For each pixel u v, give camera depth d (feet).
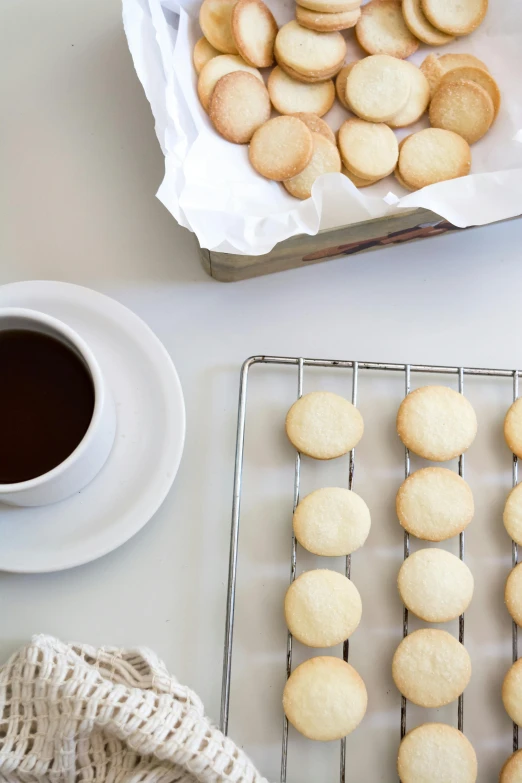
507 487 2.04
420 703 1.92
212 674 1.96
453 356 2.09
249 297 2.08
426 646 1.93
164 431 1.92
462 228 2.02
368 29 2.01
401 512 1.97
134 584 1.98
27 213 2.09
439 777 1.88
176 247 2.09
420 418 1.99
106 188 2.10
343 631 1.92
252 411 2.05
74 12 2.13
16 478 1.82
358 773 1.93
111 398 1.86
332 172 1.90
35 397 1.82
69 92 2.12
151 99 1.90
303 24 1.95
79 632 1.96
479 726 1.96
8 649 1.95
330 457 1.98
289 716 1.90
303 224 1.88
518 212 1.90
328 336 2.08
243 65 1.98
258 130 1.93
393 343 2.08
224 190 1.91
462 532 2.00
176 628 1.97
